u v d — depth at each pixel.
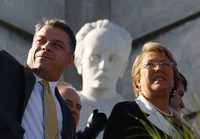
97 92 7.64
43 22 5.20
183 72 10.45
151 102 5.27
